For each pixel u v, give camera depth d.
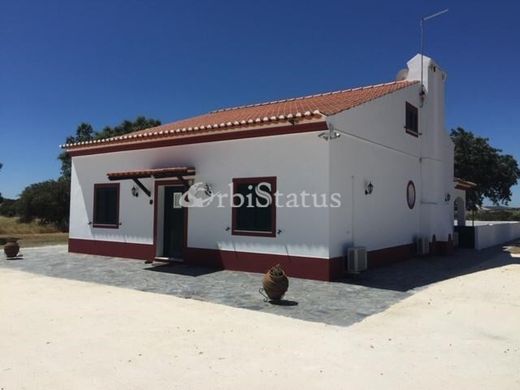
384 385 4.79
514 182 36.88
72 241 17.12
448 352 5.91
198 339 6.30
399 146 15.24
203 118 19.08
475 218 47.78
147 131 17.20
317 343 6.19
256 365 5.31
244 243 12.31
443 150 18.34
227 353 5.72
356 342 6.27
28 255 16.55
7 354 5.63
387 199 14.33
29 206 41.56
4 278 11.59
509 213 47.50
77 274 12.14
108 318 7.42
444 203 18.03
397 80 18.11
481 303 8.84
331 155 11.02
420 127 17.09
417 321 7.47
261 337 6.42
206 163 13.20
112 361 5.40
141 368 5.18
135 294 9.48
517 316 7.84
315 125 11.03
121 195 15.54
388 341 6.34
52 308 8.14
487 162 35.66
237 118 15.32
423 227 17.17
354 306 8.52
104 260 14.91
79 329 6.76
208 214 13.10
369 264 13.05
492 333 6.83
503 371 5.25
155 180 14.55
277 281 8.64
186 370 5.13
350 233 11.91
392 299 9.15
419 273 12.55
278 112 14.56
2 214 49.97
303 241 11.27
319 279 11.00
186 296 9.27
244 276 11.61
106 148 15.84
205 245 13.12
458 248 20.52
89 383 4.74
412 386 4.77
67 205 42.38
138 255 14.93
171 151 14.07
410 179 16.31
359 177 12.46
